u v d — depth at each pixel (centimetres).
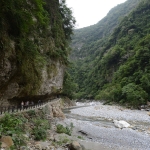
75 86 6450
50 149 1126
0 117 1241
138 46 8612
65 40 4022
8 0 1132
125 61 9175
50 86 2952
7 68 1330
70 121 2523
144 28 10531
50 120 2166
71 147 1231
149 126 2442
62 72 3812
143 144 1612
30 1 1698
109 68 10656
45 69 2558
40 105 2380
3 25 1232
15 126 1202
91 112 3853
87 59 17512
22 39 1512
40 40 2467
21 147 981
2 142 895
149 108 5075
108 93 7250
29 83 1938
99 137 1788
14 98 1836
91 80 11975
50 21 3088
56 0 3503
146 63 7038
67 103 5572
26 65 1698
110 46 13412
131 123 2644
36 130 1371
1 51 1212
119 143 1617
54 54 3086
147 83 5928
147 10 11712
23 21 1343
